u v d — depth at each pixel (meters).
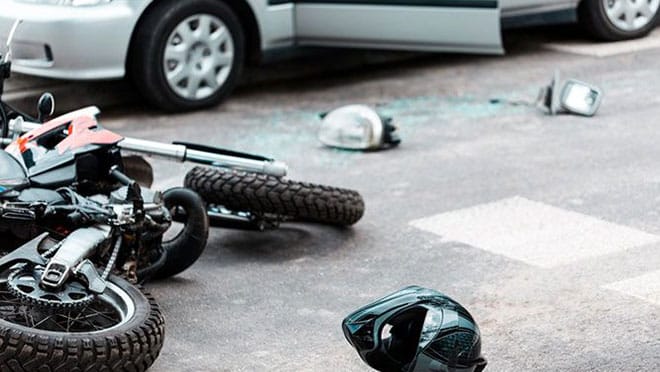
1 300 5.51
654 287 6.91
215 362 6.02
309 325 6.50
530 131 10.50
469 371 4.23
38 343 5.08
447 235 7.90
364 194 8.80
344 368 5.94
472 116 11.06
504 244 7.70
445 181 9.08
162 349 6.16
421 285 7.05
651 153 9.72
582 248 7.59
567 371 5.88
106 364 5.21
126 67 11.05
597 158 9.60
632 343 6.19
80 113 6.74
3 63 6.82
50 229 5.94
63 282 5.41
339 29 11.77
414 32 11.65
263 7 11.65
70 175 6.21
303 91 12.22
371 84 12.47
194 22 11.13
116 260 6.11
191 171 7.56
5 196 5.94
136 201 6.10
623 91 11.81
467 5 11.50
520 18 12.80
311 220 7.66
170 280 7.12
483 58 13.47
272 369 5.94
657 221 8.09
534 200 8.56
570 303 6.71
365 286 7.06
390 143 10.03
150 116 11.16
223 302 6.81
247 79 12.49
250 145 10.16
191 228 6.99
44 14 10.52
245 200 7.34
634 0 13.96
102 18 10.57
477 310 6.64
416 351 4.18
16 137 6.86
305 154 9.89
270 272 7.29
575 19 13.19
